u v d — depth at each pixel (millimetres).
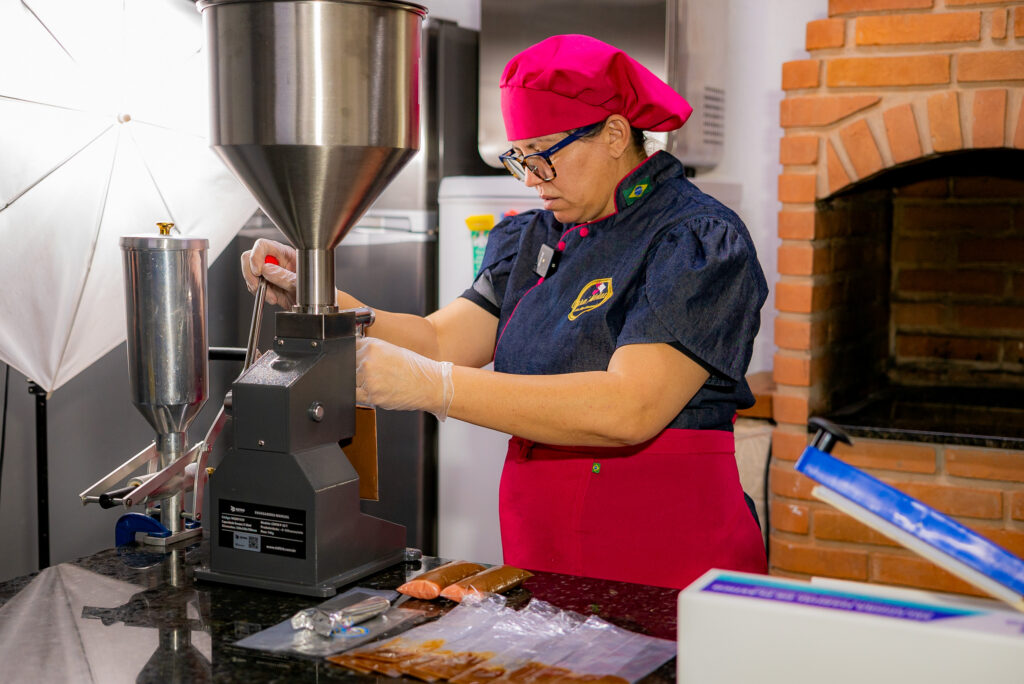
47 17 1802
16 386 2434
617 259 1522
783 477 2576
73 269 1887
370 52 1093
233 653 968
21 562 2475
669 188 1544
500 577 1144
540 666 926
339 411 1184
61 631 1027
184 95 1995
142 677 918
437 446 2975
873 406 2770
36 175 1820
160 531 1330
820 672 761
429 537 2965
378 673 919
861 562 2518
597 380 1323
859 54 2445
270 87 1080
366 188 1154
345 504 1154
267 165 1112
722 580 848
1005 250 2879
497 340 1809
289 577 1136
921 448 2453
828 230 2607
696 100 2812
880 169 2463
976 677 712
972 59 2346
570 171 1518
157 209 1983
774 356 2600
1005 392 2875
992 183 2859
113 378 2660
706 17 2828
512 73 1527
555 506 1550
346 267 2912
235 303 2852
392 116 1124
